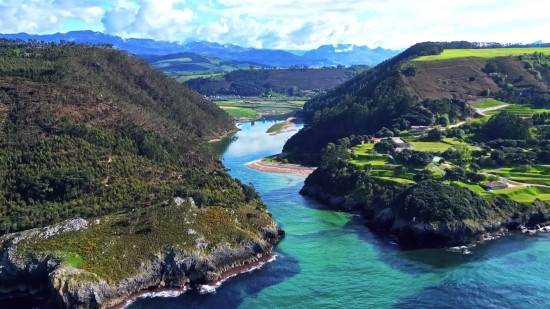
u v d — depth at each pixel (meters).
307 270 98.31
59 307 81.25
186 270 91.75
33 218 95.88
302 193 162.00
